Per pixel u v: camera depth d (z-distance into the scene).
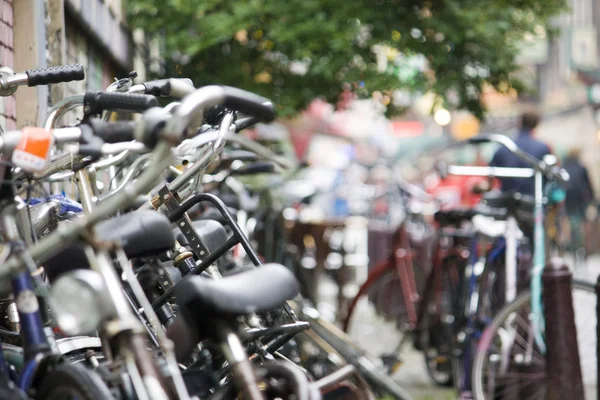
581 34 42.50
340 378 4.68
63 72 5.38
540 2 14.01
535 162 8.45
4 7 8.86
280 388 4.21
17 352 4.59
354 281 13.24
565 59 42.59
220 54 13.78
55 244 4.07
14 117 9.09
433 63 13.46
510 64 13.88
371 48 13.46
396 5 13.53
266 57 13.83
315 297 13.02
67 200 5.54
